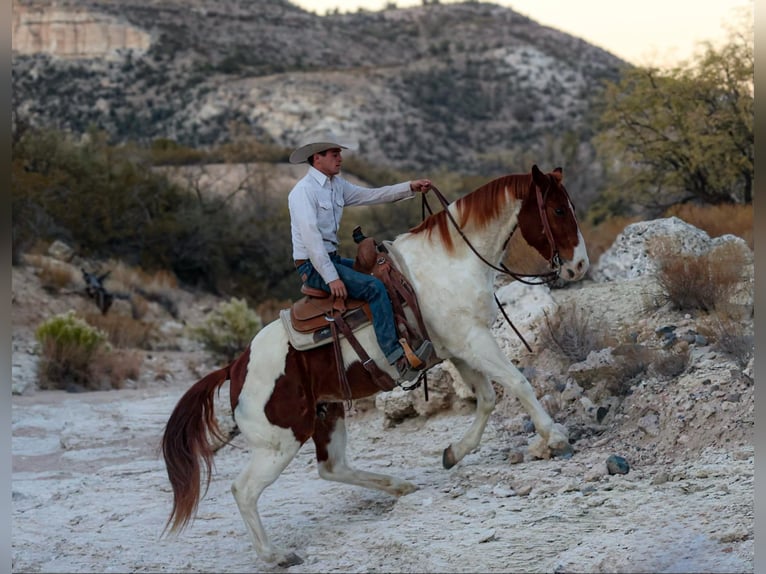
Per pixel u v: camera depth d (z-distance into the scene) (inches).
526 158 1573.6
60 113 4325.8
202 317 1234.6
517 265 502.9
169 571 285.9
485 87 5206.7
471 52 5807.1
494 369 303.9
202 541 312.8
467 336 303.0
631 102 904.3
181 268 1376.7
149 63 4889.3
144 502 368.8
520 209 302.8
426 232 310.7
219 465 423.2
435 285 302.4
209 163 2160.4
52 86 4552.2
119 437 511.8
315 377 294.5
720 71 871.7
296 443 291.1
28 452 492.1
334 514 318.3
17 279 1051.3
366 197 312.0
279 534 305.0
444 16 7362.2
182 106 4394.7
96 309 1067.9
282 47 5984.3
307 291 297.7
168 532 315.3
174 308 1215.6
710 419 306.7
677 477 280.2
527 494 292.8
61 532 337.4
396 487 316.2
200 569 285.1
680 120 879.1
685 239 497.7
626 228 522.9
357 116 4402.1
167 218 1391.5
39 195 1250.6
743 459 280.1
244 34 5866.1
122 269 1242.0
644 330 401.1
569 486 288.0
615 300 447.8
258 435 289.0
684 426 310.2
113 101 4478.3
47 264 1125.1
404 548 264.7
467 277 303.3
